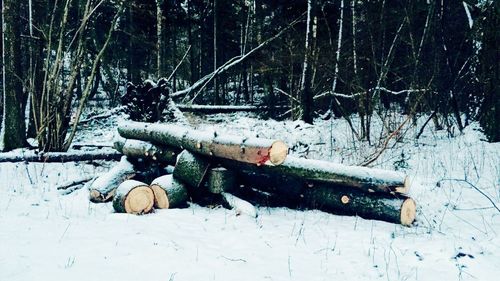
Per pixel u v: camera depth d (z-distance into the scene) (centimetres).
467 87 1145
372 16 1252
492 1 914
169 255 392
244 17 2370
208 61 2691
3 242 396
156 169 730
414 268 396
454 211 598
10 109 1013
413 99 1141
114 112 1445
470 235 500
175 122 1236
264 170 596
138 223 504
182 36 2888
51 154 891
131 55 2103
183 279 341
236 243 450
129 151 726
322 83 1538
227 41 2514
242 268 377
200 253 407
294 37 1548
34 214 541
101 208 611
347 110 1438
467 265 400
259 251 430
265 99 1798
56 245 399
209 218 556
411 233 502
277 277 362
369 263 407
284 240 469
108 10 2028
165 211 582
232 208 588
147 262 371
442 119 1180
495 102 934
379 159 897
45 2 1359
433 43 1173
